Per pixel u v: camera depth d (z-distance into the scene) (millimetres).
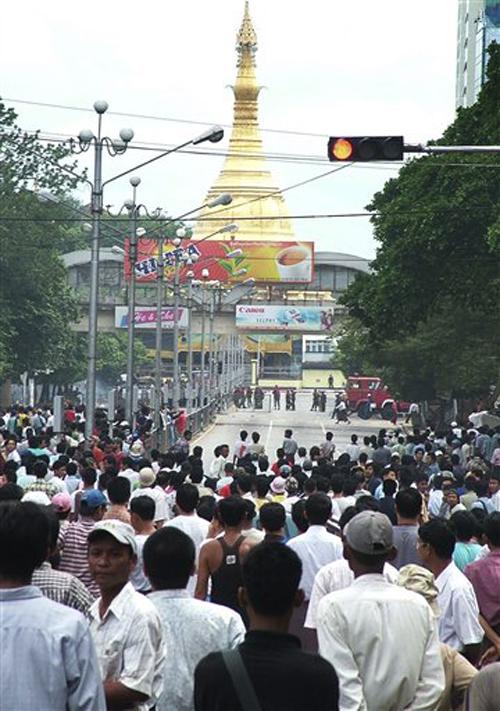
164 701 19453
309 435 143875
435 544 24312
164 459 59938
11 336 140500
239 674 14336
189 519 31406
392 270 98312
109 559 19016
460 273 97062
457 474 64062
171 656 19453
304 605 27672
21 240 141125
